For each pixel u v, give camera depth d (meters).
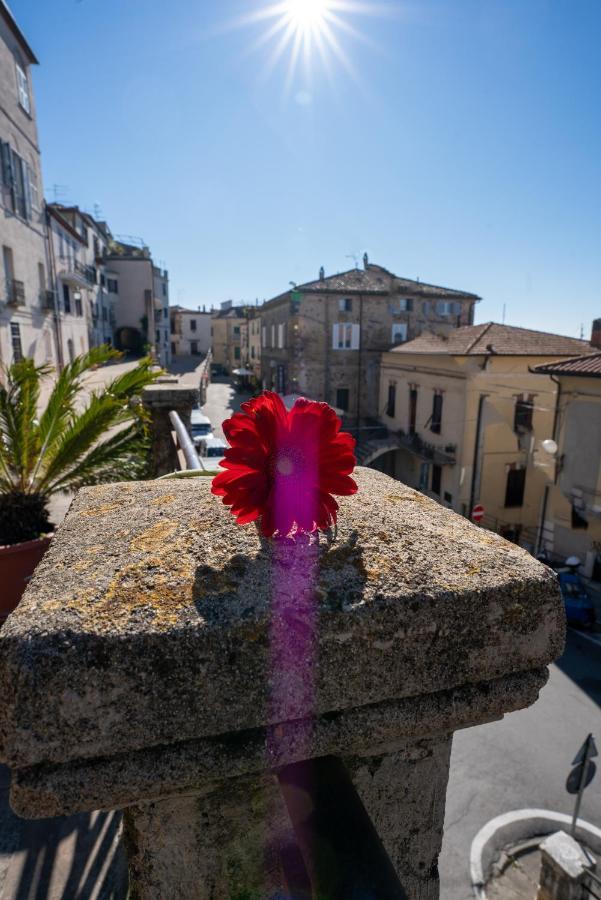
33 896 2.77
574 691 9.91
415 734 0.73
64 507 6.58
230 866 0.83
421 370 21.89
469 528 0.96
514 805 7.20
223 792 0.81
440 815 0.95
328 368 27.81
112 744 0.62
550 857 5.65
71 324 26.69
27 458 5.21
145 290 42.84
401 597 0.70
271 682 0.66
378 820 0.91
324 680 0.68
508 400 18.72
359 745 0.71
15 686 0.59
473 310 29.16
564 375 14.10
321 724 0.68
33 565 4.43
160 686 0.62
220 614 0.65
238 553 0.80
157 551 0.80
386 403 25.73
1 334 16.67
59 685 0.59
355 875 0.55
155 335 44.66
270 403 0.88
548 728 8.77
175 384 5.69
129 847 0.86
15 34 17.44
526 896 6.02
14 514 5.05
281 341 30.89
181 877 0.83
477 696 0.75
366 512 1.00
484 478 19.11
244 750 0.66
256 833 0.83
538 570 0.79
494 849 6.57
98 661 0.60
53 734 0.60
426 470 22.08
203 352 70.69
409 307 28.19
